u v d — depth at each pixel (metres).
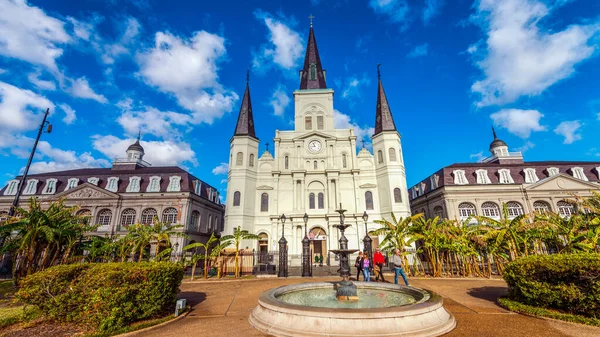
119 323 7.18
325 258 31.80
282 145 37.16
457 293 12.37
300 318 6.45
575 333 6.68
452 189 34.41
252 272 22.64
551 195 33.50
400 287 9.92
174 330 7.27
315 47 45.50
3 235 15.78
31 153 18.52
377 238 31.75
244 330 7.12
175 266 9.09
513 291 9.62
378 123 36.72
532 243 20.12
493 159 45.12
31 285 7.79
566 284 7.96
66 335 6.87
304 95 39.62
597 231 15.24
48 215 16.41
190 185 35.84
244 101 38.94
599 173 35.03
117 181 35.94
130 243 21.20
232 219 32.41
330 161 36.00
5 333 7.09
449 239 19.38
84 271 8.21
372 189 34.12
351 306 8.42
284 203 34.50
